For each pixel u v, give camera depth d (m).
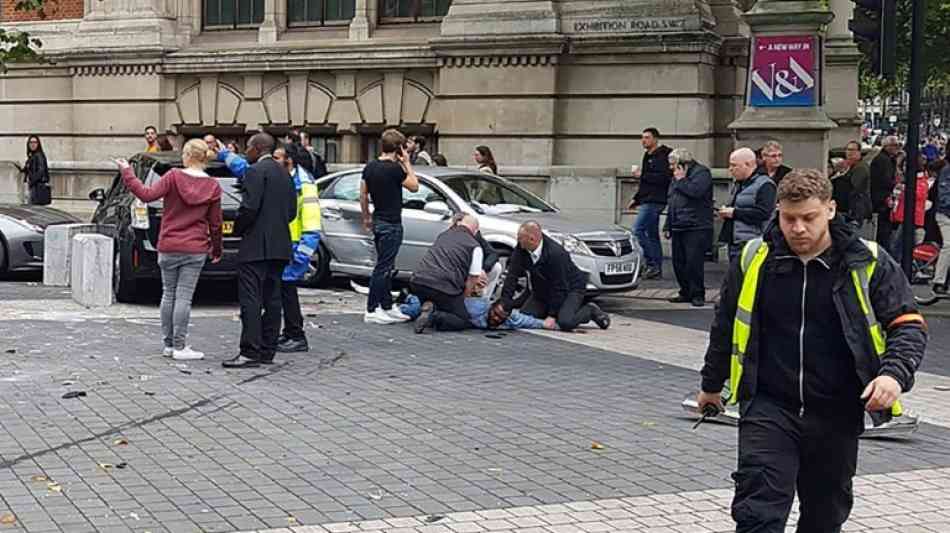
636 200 16.83
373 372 10.19
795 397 4.75
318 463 7.31
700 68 20.61
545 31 21.31
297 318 11.02
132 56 25.80
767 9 18.09
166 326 10.57
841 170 19.23
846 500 4.94
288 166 10.77
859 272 4.69
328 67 23.81
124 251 14.07
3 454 7.38
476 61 22.11
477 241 12.61
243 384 9.56
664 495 6.78
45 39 27.09
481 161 18.00
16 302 14.13
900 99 79.94
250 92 24.92
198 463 7.26
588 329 12.84
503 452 7.64
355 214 15.70
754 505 4.68
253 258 10.17
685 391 9.68
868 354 4.64
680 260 14.89
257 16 25.45
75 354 10.70
